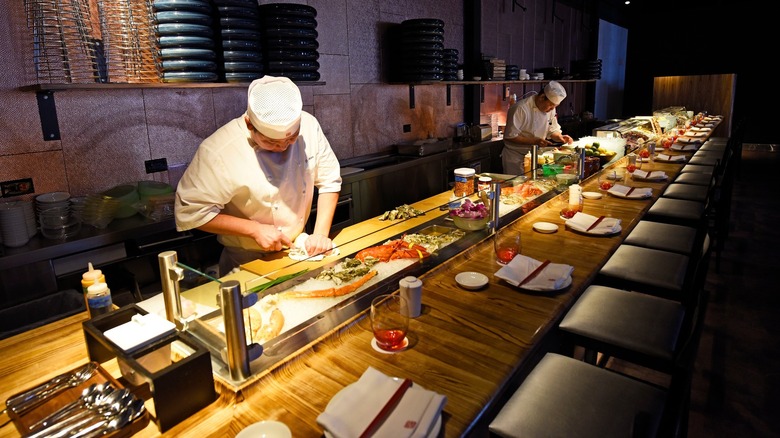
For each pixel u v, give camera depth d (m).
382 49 5.42
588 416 1.52
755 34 12.05
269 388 1.28
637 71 13.77
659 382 2.89
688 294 1.94
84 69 3.09
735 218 6.24
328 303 1.66
